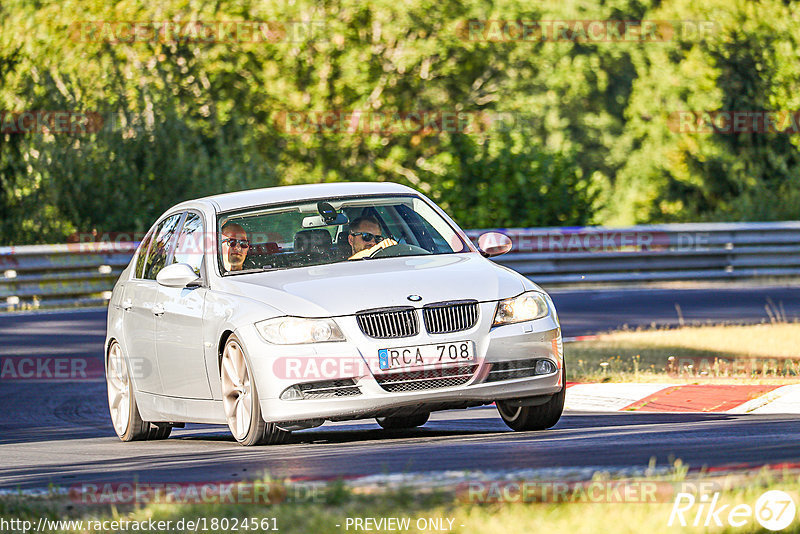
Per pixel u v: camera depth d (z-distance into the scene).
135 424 34.72
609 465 22.34
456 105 135.12
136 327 34.41
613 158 155.00
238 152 105.00
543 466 22.62
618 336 52.69
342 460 25.19
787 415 32.03
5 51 106.75
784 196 108.69
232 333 29.11
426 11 128.12
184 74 119.50
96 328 66.12
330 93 125.19
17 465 29.16
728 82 133.75
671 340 50.09
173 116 100.38
